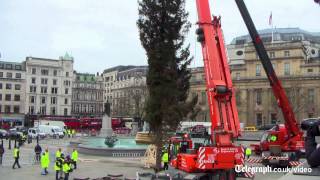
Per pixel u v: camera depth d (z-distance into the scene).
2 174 31.58
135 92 136.25
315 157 6.49
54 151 51.97
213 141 19.72
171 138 27.56
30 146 61.53
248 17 29.09
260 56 29.81
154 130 28.44
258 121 116.81
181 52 28.81
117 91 181.25
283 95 30.61
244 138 68.12
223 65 20.64
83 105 182.25
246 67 119.62
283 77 108.88
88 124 111.25
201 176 19.25
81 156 46.03
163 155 27.98
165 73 27.59
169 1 27.83
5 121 141.25
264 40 128.62
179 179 19.25
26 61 153.62
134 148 47.91
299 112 103.38
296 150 30.88
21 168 35.41
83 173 31.98
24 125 133.62
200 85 121.38
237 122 20.03
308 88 107.50
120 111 144.75
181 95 28.45
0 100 147.50
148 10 28.05
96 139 64.25
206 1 21.05
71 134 87.19
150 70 27.97
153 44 27.94
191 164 19.50
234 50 131.50
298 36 128.25
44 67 155.88
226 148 19.34
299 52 109.31
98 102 185.88
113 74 187.38
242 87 119.75
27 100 151.88
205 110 118.19
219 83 20.00
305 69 108.69
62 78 159.12
